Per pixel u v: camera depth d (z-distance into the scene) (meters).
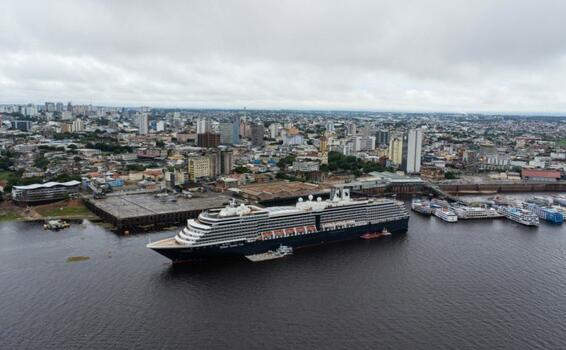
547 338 161.75
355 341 159.12
